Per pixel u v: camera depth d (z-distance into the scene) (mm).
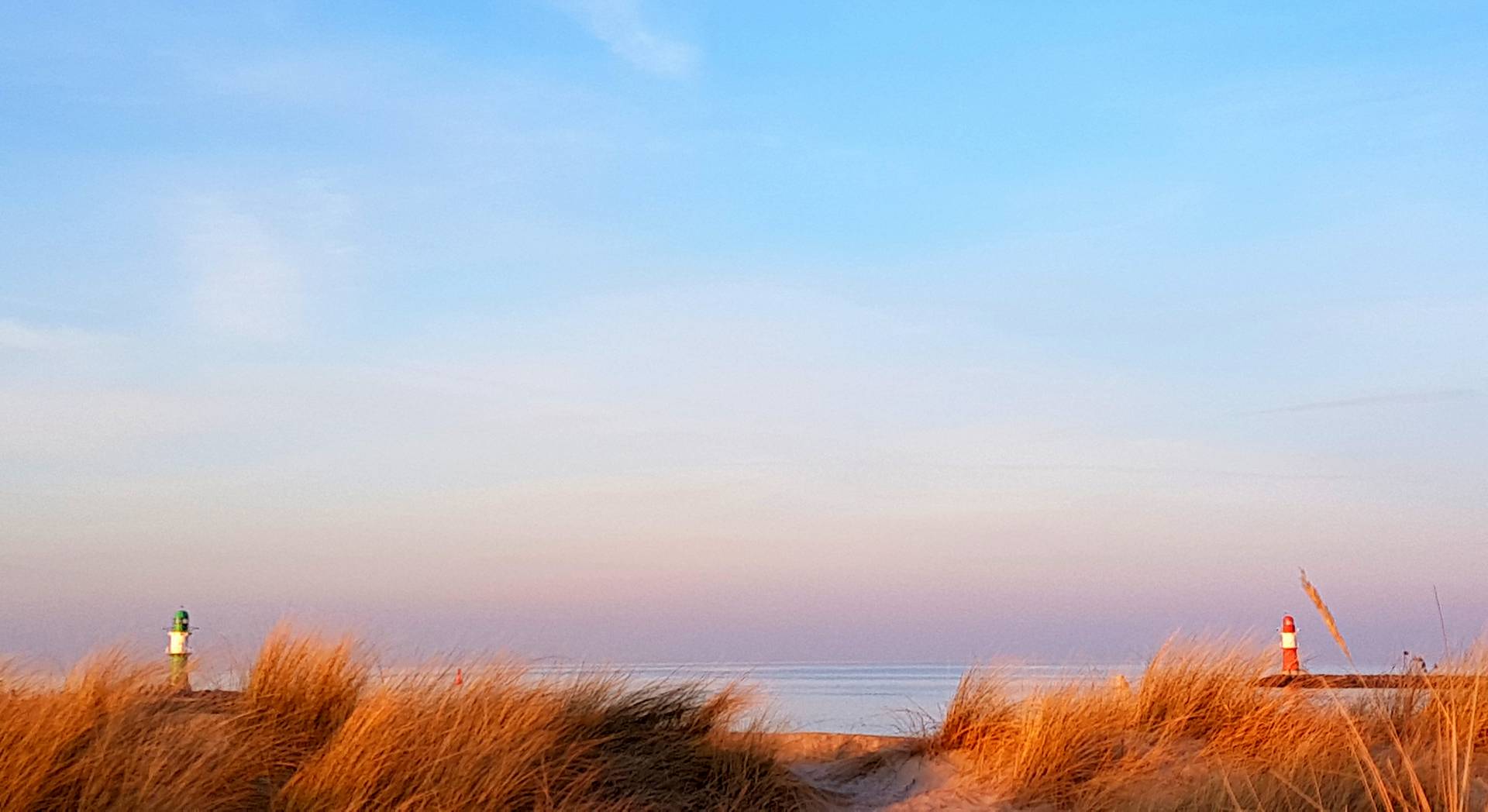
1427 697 8445
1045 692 8828
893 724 11117
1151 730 8633
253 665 7816
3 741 5973
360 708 6914
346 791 6344
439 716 7035
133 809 5734
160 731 6453
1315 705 8594
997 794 8000
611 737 7586
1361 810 6590
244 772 6484
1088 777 7992
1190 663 9148
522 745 6934
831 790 8188
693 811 7289
